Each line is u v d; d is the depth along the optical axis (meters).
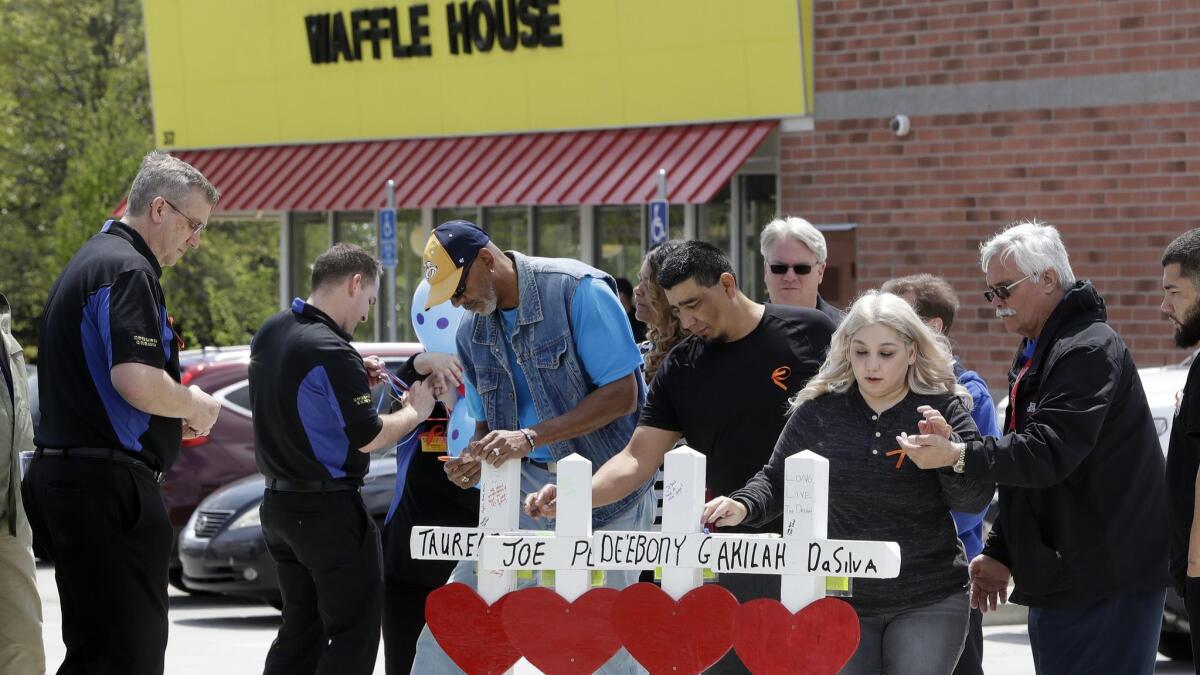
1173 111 33.94
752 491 12.51
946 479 12.26
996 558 14.34
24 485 15.09
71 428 14.73
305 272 50.72
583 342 15.11
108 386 14.71
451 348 18.20
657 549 11.30
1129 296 34.56
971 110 36.12
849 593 11.27
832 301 37.88
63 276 14.94
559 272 15.20
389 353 28.53
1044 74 35.25
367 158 45.75
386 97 46.03
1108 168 34.66
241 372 30.62
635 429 15.13
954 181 36.41
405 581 18.00
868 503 12.35
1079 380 12.88
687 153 39.12
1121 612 13.47
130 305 14.58
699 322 13.92
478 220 46.69
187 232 15.31
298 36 47.66
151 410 14.64
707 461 14.17
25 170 88.31
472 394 15.88
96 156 77.81
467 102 44.22
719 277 13.85
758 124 38.91
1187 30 33.66
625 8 40.81
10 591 16.16
